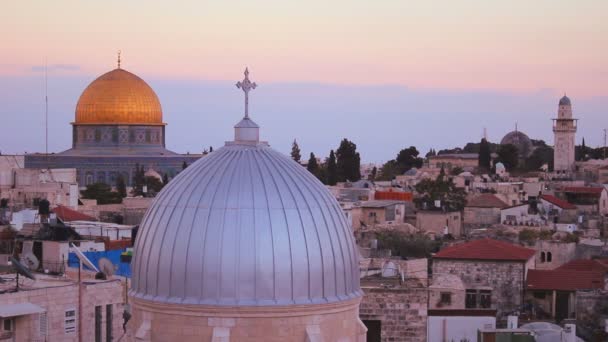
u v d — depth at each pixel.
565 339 95.50
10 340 76.38
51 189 188.50
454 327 95.19
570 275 133.62
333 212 51.00
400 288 87.31
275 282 48.59
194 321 48.59
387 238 165.38
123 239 127.69
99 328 83.50
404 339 87.31
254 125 53.12
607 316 125.56
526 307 131.00
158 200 51.12
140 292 50.03
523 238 175.38
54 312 80.00
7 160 197.12
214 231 48.78
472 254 132.25
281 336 48.69
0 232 119.25
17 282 79.69
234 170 50.50
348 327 50.62
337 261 50.06
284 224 49.16
